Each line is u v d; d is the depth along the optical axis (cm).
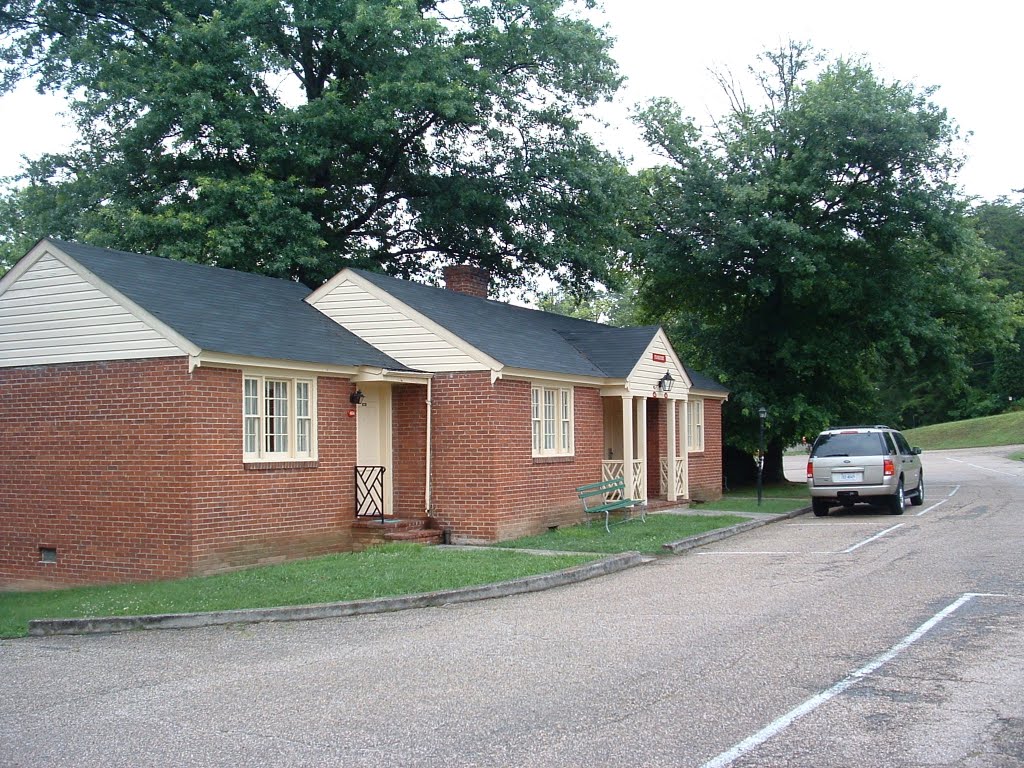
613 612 1019
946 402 8038
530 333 2053
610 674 744
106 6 2653
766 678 717
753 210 2717
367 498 1691
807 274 2741
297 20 2495
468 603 1119
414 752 573
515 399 1742
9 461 1498
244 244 2291
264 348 1448
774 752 552
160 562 1352
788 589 1119
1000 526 1725
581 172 2659
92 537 1415
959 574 1184
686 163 2900
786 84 3186
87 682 791
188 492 1333
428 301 1864
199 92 2300
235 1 2447
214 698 719
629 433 2044
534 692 699
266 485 1451
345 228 2828
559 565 1308
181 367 1346
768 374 3119
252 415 1449
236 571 1371
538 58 2641
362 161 2662
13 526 1489
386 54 2488
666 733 591
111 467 1400
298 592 1136
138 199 2434
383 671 785
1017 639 826
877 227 2773
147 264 1600
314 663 827
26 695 754
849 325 2950
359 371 1609
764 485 3266
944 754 543
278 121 2409
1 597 1365
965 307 2867
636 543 1566
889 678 708
